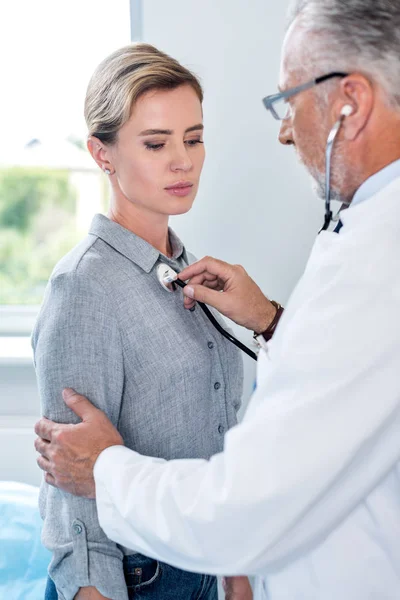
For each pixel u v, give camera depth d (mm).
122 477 778
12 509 1457
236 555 680
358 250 685
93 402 923
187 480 713
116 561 936
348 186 784
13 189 2076
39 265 2072
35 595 1274
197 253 1637
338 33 729
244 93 1566
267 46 1547
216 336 1095
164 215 1067
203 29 1550
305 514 663
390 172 741
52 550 949
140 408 979
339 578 715
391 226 688
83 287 941
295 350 664
